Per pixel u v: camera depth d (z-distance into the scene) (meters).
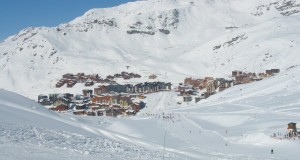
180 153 52.72
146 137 100.31
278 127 108.00
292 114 137.12
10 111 57.34
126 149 40.19
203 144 86.50
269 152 72.44
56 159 25.30
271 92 192.50
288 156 67.50
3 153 24.06
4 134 34.69
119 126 124.75
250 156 62.62
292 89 187.75
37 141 33.91
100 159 28.69
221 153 65.12
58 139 38.78
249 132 105.81
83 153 30.38
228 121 143.50
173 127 131.00
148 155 37.81
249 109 162.62
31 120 53.38
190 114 176.25
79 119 129.00
